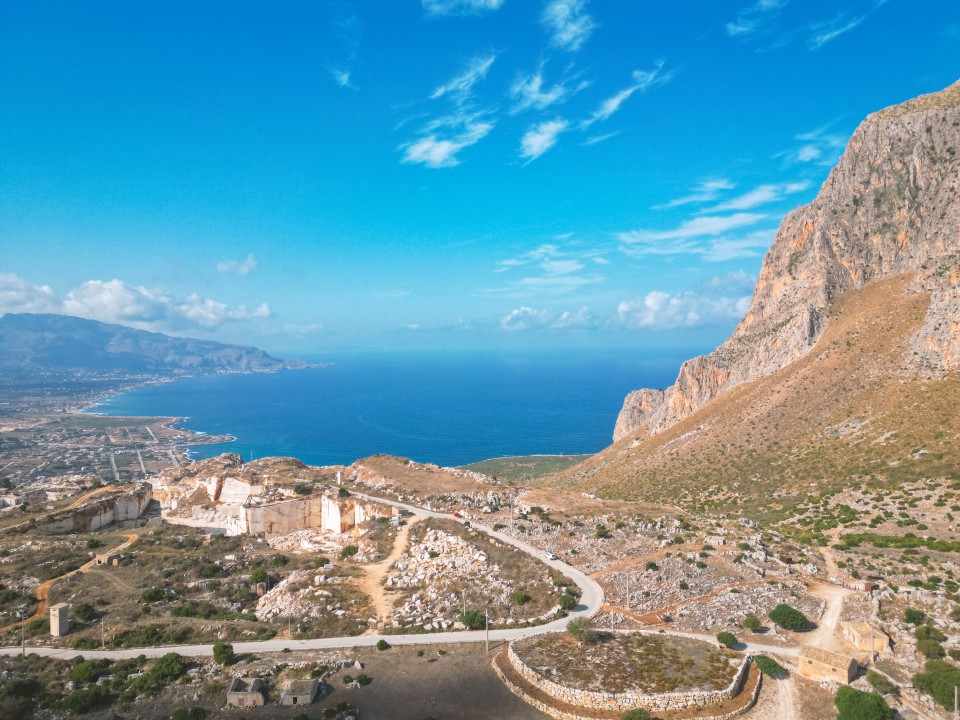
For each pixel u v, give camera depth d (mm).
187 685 62375
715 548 88250
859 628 63500
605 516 106062
